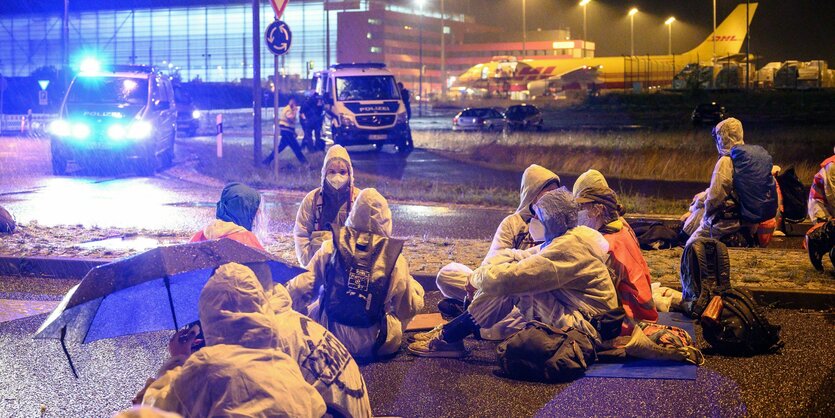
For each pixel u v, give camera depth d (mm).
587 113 68500
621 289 6832
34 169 24484
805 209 12742
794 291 8398
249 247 4301
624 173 24453
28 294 9055
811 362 6570
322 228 8086
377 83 31312
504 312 6684
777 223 12758
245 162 24078
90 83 24156
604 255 6617
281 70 101875
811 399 5746
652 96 83875
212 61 100562
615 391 5895
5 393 5934
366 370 6426
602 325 6438
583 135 37438
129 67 25484
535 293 6527
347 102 30719
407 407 5668
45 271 9891
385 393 5930
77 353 6871
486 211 16047
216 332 3424
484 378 6234
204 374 3287
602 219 6980
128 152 22875
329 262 6410
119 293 4195
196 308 4383
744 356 6730
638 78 100938
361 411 4066
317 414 3410
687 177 23484
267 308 3520
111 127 22750
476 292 6695
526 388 6004
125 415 2164
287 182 19969
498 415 5504
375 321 6355
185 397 3299
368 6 133500
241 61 99812
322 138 32062
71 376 6309
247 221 6492
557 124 53312
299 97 75500
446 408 5641
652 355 6477
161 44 101125
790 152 29984
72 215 14867
